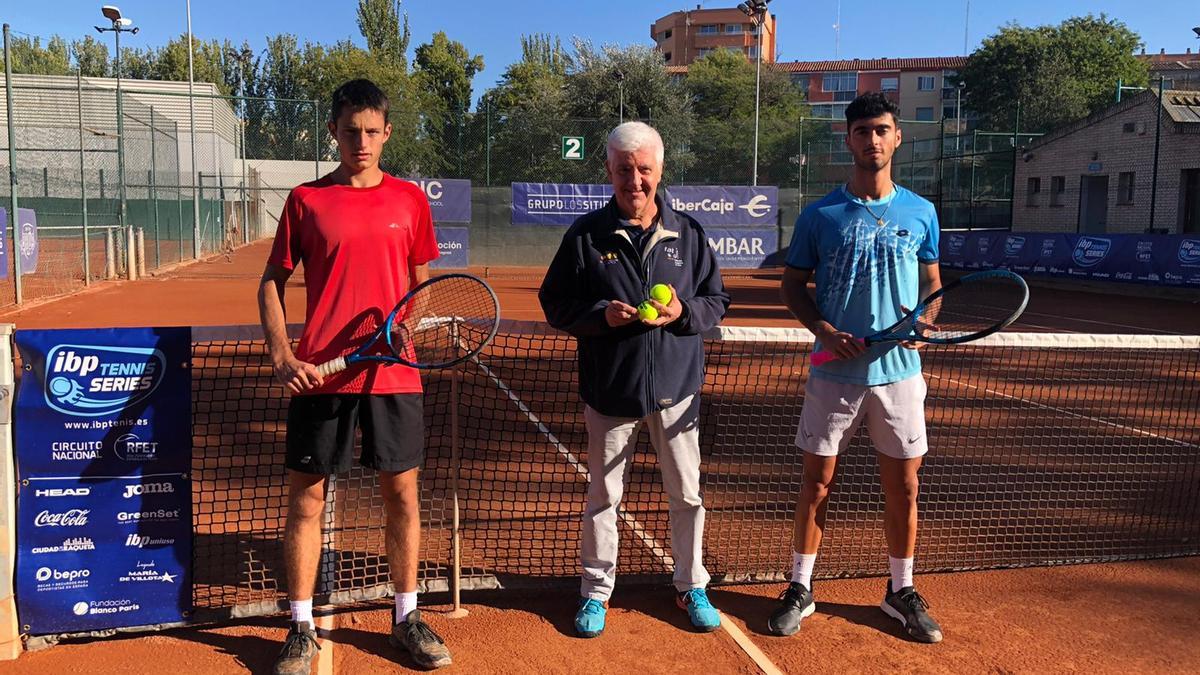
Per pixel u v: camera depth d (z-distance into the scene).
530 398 7.56
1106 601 3.75
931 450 6.23
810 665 3.16
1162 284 17.72
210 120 35.44
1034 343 4.09
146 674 3.03
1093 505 5.07
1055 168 27.69
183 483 3.26
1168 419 7.37
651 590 3.79
